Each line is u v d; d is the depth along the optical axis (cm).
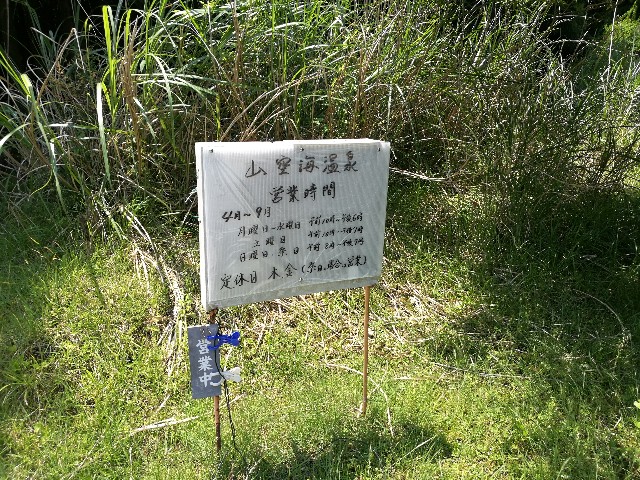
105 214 366
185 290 337
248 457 254
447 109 454
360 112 409
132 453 255
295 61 407
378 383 300
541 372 312
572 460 256
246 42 393
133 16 484
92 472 244
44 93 419
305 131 405
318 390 288
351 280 257
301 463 254
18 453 249
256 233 232
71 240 364
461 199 430
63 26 493
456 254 397
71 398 272
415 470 253
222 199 223
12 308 312
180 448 260
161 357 299
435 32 449
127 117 374
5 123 365
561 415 283
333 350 324
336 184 243
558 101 421
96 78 398
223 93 378
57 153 381
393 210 414
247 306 338
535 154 402
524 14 484
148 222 374
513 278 379
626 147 422
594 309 366
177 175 395
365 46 390
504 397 294
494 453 263
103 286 329
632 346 332
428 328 344
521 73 427
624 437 276
